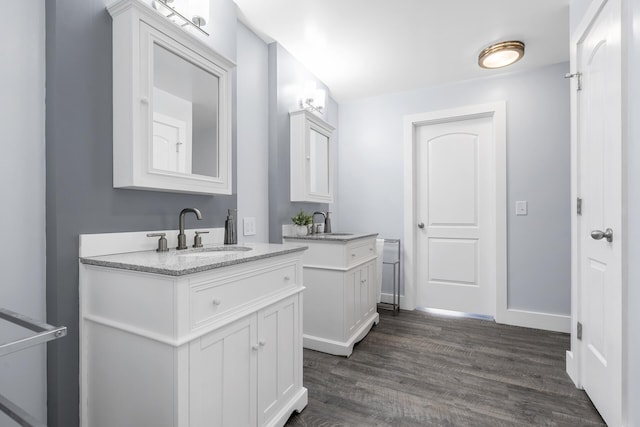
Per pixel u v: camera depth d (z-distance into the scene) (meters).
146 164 1.24
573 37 1.75
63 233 1.09
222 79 1.61
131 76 1.19
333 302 2.17
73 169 1.12
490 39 2.25
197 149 1.49
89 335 1.12
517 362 2.00
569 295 2.53
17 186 1.04
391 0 1.85
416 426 1.39
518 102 2.69
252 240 2.22
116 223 1.26
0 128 1.00
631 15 1.18
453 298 3.01
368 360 2.03
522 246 2.67
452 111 2.92
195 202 1.63
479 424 1.40
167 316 0.92
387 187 3.22
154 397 0.95
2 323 1.02
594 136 1.52
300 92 2.59
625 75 1.21
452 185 3.02
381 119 3.25
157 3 1.38
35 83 1.07
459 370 1.90
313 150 2.63
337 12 1.97
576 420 1.43
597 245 1.48
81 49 1.15
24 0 1.05
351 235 2.46
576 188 1.71
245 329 1.16
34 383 1.09
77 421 1.12
